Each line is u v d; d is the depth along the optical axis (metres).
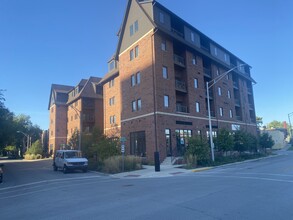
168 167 23.28
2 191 14.29
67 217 7.29
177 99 31.78
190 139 24.95
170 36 29.77
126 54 33.06
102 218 6.92
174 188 11.42
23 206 9.42
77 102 49.72
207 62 38.06
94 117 47.41
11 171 28.50
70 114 54.53
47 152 65.06
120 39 34.22
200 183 12.59
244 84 48.31
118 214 7.25
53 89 59.84
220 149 28.88
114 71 39.66
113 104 40.34
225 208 7.27
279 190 9.74
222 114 38.72
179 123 29.58
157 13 29.62
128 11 32.97
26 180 19.28
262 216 6.38
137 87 30.33
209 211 7.02
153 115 27.27
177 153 28.12
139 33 30.72
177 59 31.91
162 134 27.20
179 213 6.95
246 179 13.23
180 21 32.47
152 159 26.83
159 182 14.15
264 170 17.44
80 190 12.71
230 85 42.72
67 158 24.86
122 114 32.91
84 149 29.14
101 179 18.16
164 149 27.05
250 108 50.22
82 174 22.72
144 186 12.77
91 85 49.06
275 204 7.55
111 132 37.22
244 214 6.61
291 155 37.53
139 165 23.67
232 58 45.50
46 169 29.98
